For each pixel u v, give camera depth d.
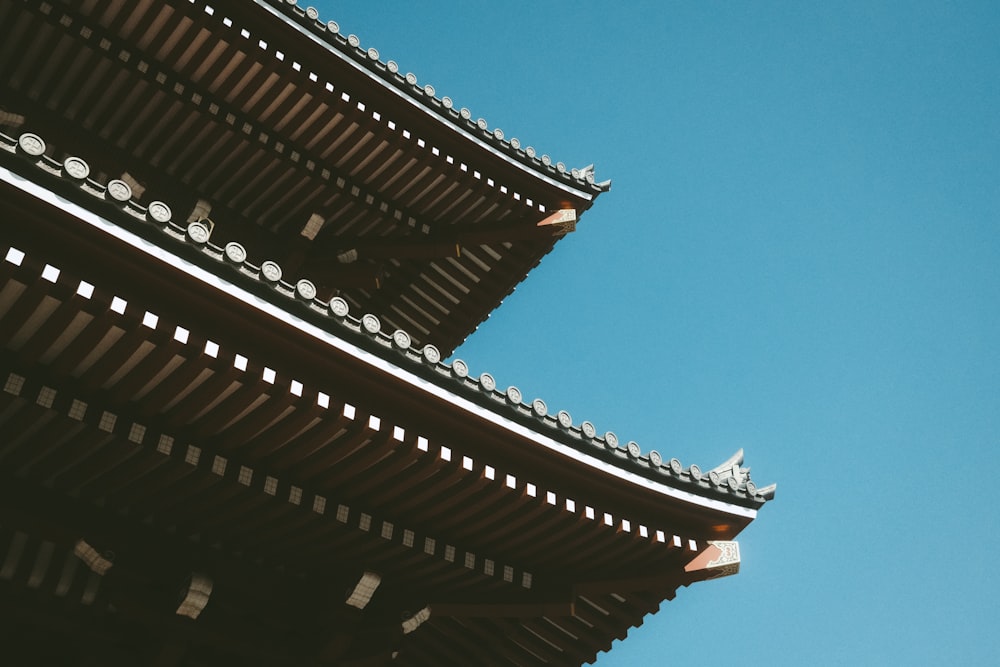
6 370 8.86
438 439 10.16
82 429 9.41
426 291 17.75
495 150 16.22
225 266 8.91
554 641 12.53
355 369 9.57
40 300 8.20
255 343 9.27
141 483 10.02
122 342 8.70
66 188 8.16
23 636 10.39
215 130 15.04
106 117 14.88
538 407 10.55
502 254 17.33
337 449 9.95
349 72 14.97
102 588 10.48
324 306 9.47
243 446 10.07
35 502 9.92
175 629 10.23
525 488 10.58
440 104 15.80
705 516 11.52
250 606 11.05
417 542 11.00
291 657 10.92
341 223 16.61
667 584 11.63
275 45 14.60
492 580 11.60
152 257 8.46
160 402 9.41
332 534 10.70
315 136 15.48
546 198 16.83
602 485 10.95
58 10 13.79
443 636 12.39
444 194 16.48
